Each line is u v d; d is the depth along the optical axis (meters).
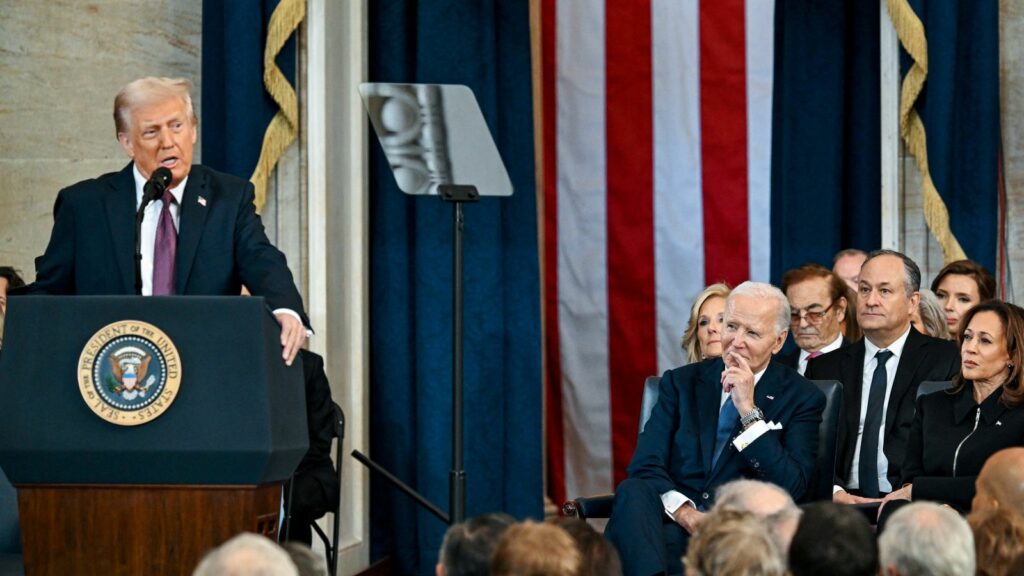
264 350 7.55
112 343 7.53
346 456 15.05
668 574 10.94
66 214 9.44
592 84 16.64
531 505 15.88
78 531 7.62
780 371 11.59
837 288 14.12
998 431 11.12
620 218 16.67
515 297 15.96
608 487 16.72
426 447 15.53
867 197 15.98
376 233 15.83
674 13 16.53
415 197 15.72
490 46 15.68
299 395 8.10
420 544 15.54
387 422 15.77
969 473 11.14
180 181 9.41
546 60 16.67
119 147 14.86
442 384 15.53
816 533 5.74
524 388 15.94
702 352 13.27
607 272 16.70
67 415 7.51
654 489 10.95
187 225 9.21
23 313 7.62
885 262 13.01
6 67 14.91
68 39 14.88
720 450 11.48
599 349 16.73
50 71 14.88
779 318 11.48
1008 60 15.02
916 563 5.90
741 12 16.44
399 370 15.77
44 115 14.89
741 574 5.44
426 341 15.55
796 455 11.16
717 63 16.48
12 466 7.57
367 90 12.59
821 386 11.70
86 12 14.88
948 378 12.73
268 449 7.43
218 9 14.48
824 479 11.42
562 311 16.78
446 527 15.49
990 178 14.76
